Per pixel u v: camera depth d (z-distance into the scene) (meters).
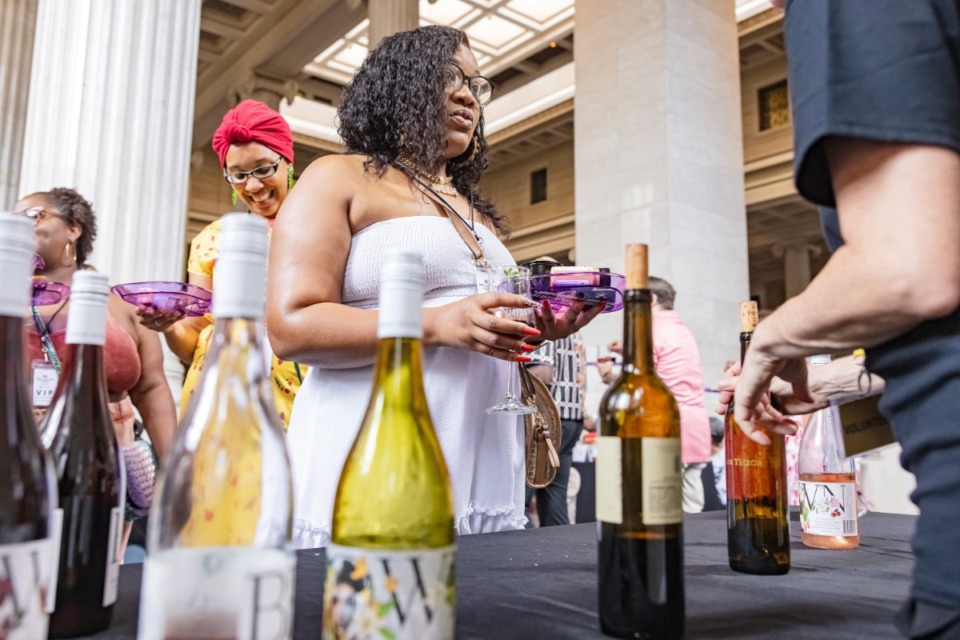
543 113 13.93
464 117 1.37
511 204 16.88
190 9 3.57
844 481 1.07
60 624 0.52
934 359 0.51
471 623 0.58
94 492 0.56
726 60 6.28
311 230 1.17
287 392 1.70
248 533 0.46
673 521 0.55
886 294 0.50
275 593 0.42
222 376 0.47
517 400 1.25
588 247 6.16
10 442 0.45
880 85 0.50
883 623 0.59
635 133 5.91
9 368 0.45
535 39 12.07
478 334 1.03
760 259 17.81
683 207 5.66
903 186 0.49
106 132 3.16
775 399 0.81
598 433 0.58
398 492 0.51
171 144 3.37
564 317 1.21
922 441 0.51
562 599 0.66
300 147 14.35
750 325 0.91
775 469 0.84
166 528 0.45
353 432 1.15
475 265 1.21
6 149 6.86
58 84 3.15
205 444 0.47
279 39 10.48
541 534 1.09
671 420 0.57
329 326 1.07
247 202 2.02
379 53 1.37
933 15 0.51
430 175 1.35
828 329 0.56
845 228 0.53
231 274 0.45
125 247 3.13
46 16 3.23
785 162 12.43
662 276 5.58
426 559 0.45
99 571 0.55
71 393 0.58
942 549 0.49
